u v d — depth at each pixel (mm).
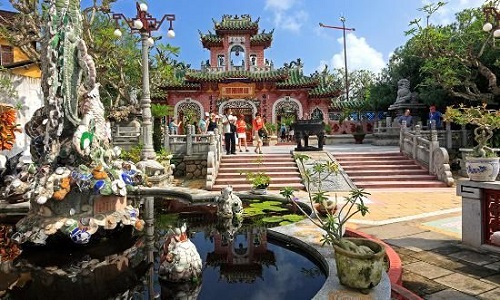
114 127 20719
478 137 6043
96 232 5301
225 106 28766
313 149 16984
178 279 3744
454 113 8570
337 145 25406
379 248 3613
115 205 5367
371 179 13203
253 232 5797
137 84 24391
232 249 5062
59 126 5441
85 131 5266
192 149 15570
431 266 4957
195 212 7238
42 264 4398
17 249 4945
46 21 5613
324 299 3227
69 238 5121
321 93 29375
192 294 3617
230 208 6496
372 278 3359
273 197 8289
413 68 25781
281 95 28922
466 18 15906
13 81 12336
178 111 28719
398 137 23250
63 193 4875
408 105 24125
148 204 7977
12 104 12156
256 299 3500
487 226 5664
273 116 28875
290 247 5113
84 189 5000
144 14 12805
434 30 15523
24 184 7574
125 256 4660
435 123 18812
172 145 15664
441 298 4008
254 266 4402
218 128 16531
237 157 15148
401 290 3775
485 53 16891
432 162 13438
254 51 30703
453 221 7566
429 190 12062
